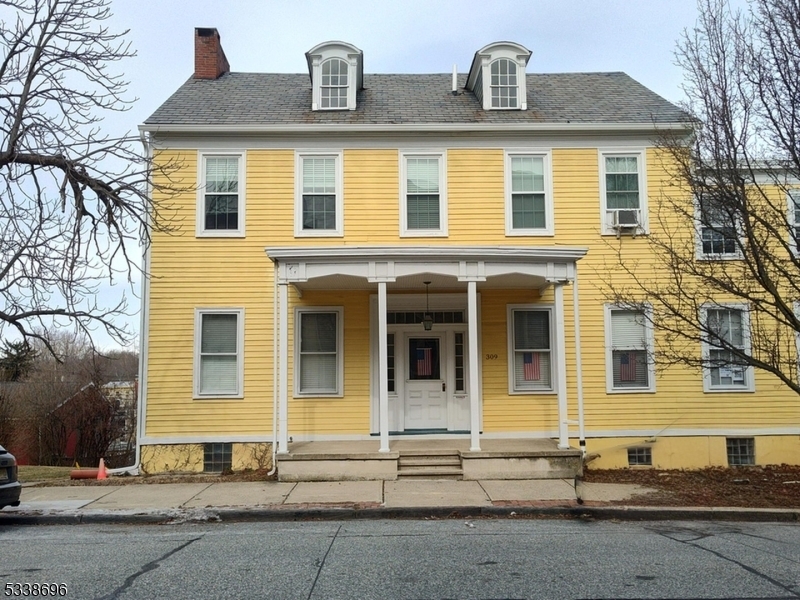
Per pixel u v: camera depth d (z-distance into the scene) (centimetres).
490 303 1419
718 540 787
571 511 951
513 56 1517
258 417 1355
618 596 567
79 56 1056
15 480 934
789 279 1058
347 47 1512
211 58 1666
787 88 1020
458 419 1420
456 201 1416
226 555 715
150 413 1345
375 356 1398
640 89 1614
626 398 1390
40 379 3039
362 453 1181
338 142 1423
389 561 685
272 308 1384
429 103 1552
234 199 1408
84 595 573
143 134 1390
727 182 1080
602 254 1410
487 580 614
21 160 1037
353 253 1200
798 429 1391
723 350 1272
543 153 1434
